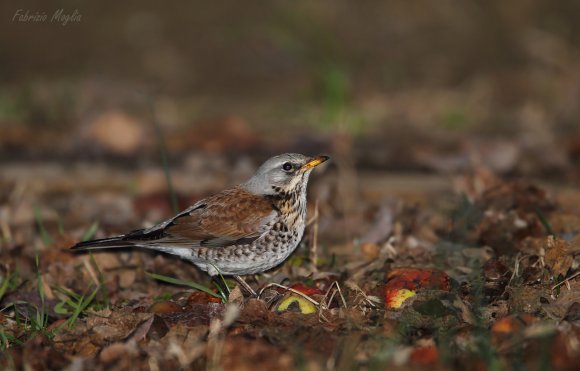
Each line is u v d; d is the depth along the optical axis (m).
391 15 23.45
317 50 21.78
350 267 10.51
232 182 15.26
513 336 7.56
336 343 7.79
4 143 17.78
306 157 10.51
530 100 19.73
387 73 21.30
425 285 9.02
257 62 22.20
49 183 15.33
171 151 17.28
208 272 10.45
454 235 11.01
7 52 22.69
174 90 21.09
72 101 20.44
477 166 14.16
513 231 10.79
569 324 7.86
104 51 22.73
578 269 9.30
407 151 16.73
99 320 8.78
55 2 24.20
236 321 8.39
